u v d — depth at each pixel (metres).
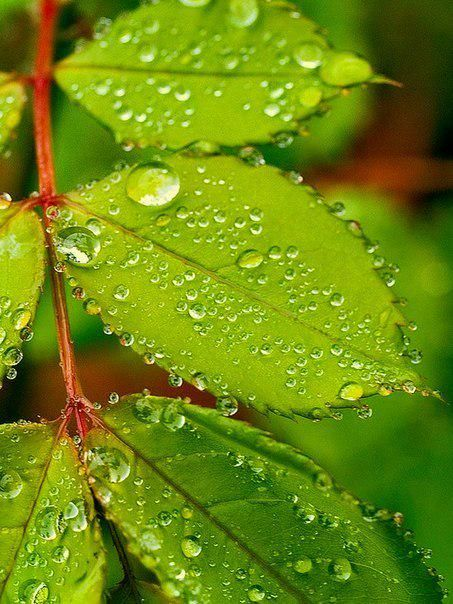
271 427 0.22
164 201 0.16
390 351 0.16
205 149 0.16
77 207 0.16
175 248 0.16
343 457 0.22
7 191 0.21
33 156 0.21
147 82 0.17
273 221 0.16
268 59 0.16
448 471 0.21
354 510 0.15
